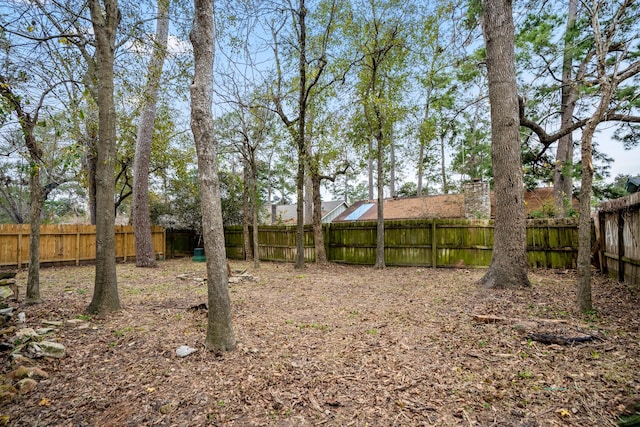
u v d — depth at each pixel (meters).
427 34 9.41
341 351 3.23
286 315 4.63
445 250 9.70
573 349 2.95
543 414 2.07
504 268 5.86
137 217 11.17
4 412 2.23
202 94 3.23
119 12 5.42
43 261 10.39
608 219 6.95
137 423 2.12
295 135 10.04
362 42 9.97
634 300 4.63
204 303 5.02
